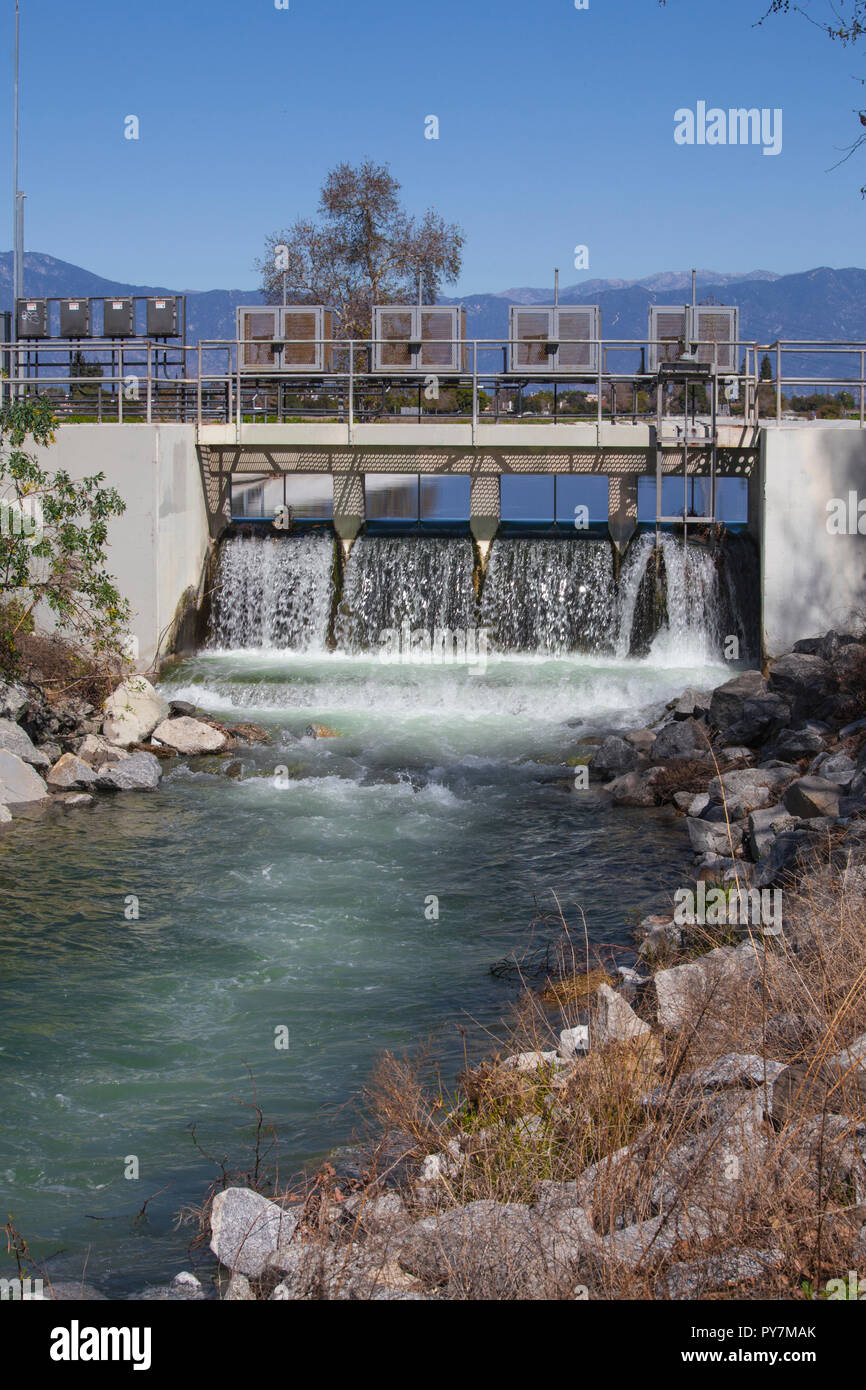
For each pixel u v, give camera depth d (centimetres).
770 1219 720
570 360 2870
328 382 3077
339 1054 1218
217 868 1769
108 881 1720
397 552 2886
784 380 2719
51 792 2152
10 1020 1303
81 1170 1026
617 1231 769
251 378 2978
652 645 2770
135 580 2664
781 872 1523
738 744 2191
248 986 1387
